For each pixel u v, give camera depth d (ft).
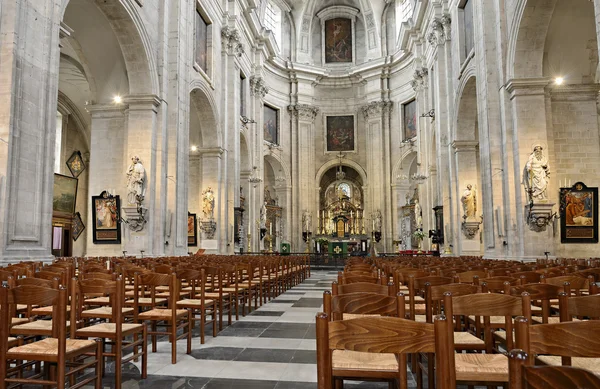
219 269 26.89
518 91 50.42
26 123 34.81
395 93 130.00
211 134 85.51
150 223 57.88
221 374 17.97
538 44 49.67
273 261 45.55
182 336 20.92
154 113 60.39
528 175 48.01
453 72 76.18
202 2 77.77
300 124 134.62
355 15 140.46
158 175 60.34
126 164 60.23
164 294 26.27
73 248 88.02
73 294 16.43
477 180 72.79
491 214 55.31
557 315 23.61
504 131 52.11
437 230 84.02
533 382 5.86
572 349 7.86
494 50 55.83
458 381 11.51
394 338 8.74
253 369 18.61
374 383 17.19
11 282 16.76
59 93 86.79
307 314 32.81
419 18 100.48
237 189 94.89
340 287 15.28
